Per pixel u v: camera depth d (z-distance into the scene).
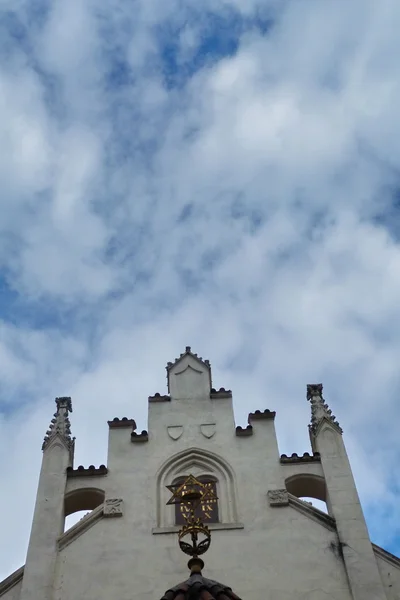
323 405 28.48
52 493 25.84
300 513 25.12
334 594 22.98
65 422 28.23
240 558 23.89
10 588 23.61
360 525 24.61
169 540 24.44
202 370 29.80
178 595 19.06
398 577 23.39
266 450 26.97
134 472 26.42
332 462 26.48
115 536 24.64
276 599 22.86
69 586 23.41
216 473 26.42
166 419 28.08
